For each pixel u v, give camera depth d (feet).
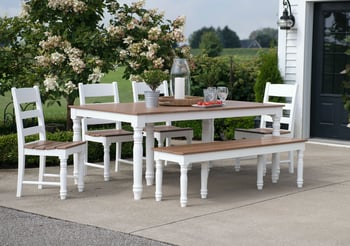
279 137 29.37
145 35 37.17
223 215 24.50
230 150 26.40
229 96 44.39
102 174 30.96
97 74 35.17
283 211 25.04
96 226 23.30
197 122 40.57
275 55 40.29
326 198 26.86
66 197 26.71
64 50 35.70
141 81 35.50
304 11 39.19
